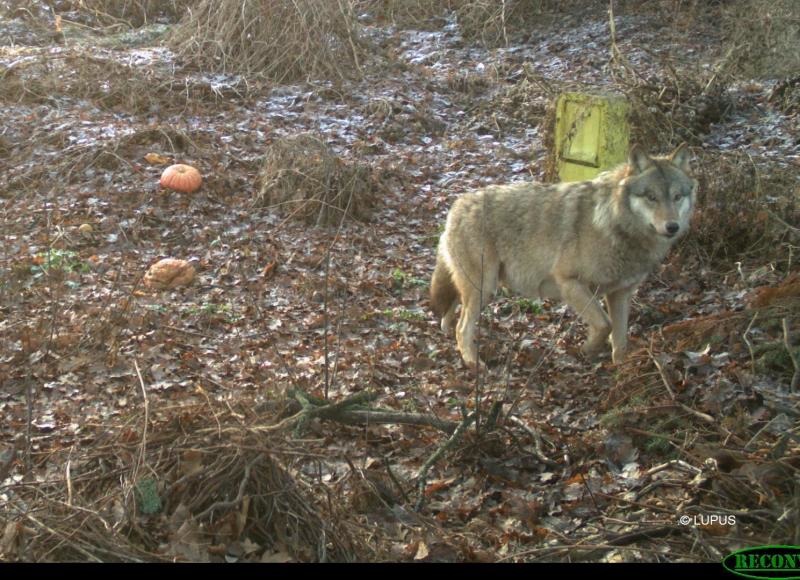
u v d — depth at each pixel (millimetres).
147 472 6375
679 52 12398
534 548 6445
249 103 11312
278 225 9289
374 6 15328
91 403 7375
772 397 6953
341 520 6434
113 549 6145
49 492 6559
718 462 6629
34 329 7859
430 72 12344
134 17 14578
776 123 10570
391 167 10117
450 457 6953
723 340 7422
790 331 7297
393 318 8289
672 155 7605
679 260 8672
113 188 9547
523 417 7184
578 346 7914
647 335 7902
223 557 6211
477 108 11523
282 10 12078
